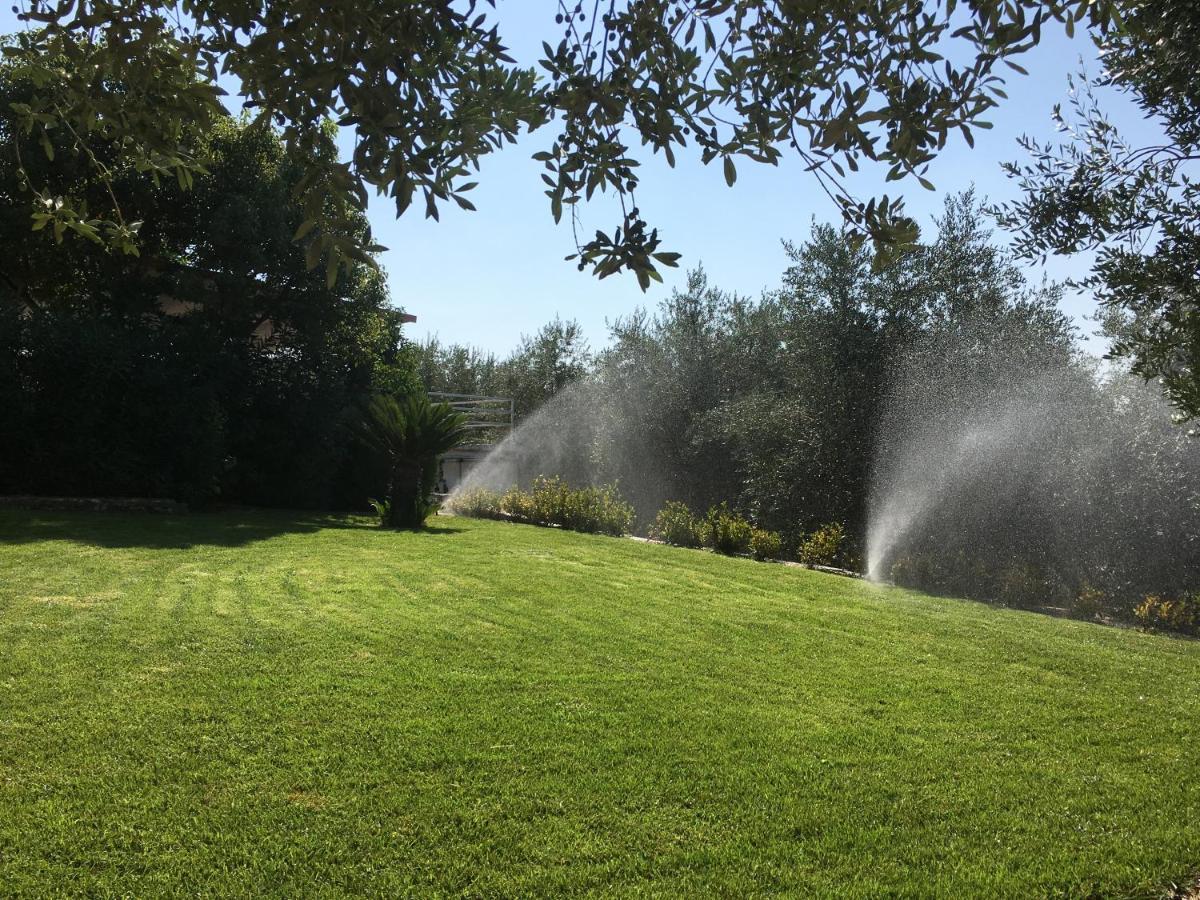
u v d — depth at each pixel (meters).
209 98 2.25
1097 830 3.09
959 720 4.29
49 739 3.57
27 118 2.45
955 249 11.66
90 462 13.38
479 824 2.99
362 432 14.52
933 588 8.59
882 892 2.62
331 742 3.65
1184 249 2.88
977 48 2.21
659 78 2.40
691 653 5.42
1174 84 2.76
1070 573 8.80
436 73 2.16
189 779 3.25
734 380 19.16
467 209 2.12
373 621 5.93
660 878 2.69
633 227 2.30
